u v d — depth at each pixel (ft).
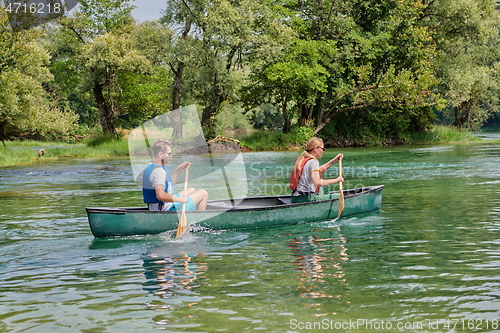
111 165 60.49
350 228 19.25
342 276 12.89
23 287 12.53
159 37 93.76
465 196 26.63
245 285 12.28
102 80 100.94
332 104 96.07
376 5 92.73
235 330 9.50
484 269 13.23
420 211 22.53
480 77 104.99
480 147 74.69
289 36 90.17
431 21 104.73
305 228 19.44
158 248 16.51
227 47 90.48
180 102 101.76
